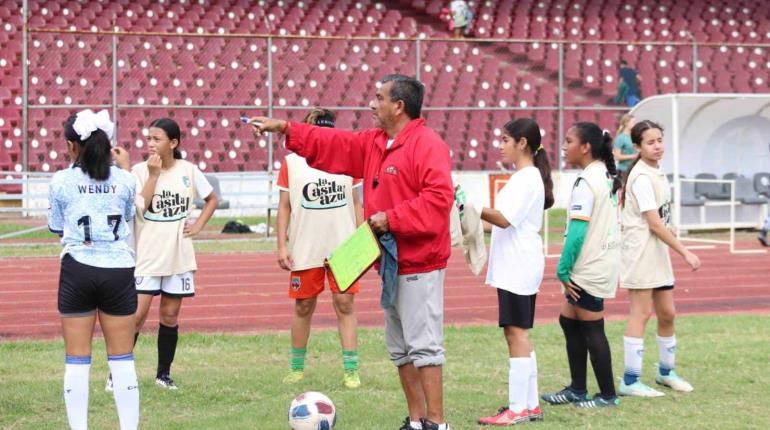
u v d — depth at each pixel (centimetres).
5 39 2591
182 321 1229
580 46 2881
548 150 2634
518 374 732
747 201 2253
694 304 1392
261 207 2133
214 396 810
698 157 2259
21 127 2384
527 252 729
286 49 2647
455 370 908
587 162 766
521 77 2770
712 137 2233
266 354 991
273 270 1698
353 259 625
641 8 3269
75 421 656
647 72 2919
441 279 657
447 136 2620
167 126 835
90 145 638
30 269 1675
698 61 2986
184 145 2425
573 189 761
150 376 876
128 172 665
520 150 736
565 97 2741
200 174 869
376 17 3009
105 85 2455
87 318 653
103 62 2498
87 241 641
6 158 2345
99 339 1044
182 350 1002
